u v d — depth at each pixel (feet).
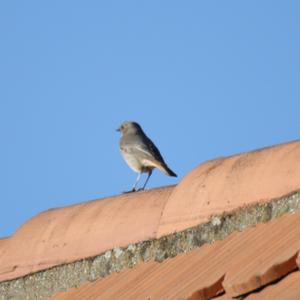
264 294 32.17
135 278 41.91
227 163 42.39
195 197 42.11
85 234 46.83
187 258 40.34
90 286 44.80
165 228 42.73
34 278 48.08
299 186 37.81
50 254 47.83
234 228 39.75
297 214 37.22
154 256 42.75
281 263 32.45
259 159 40.83
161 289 38.32
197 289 35.01
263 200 38.96
